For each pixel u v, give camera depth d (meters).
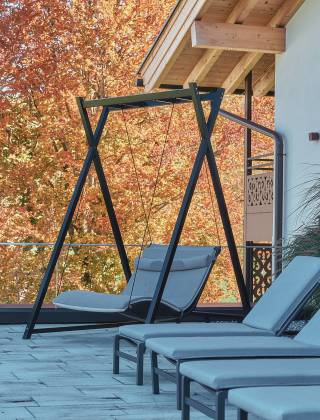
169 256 6.64
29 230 14.91
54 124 15.23
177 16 9.27
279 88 9.51
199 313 7.23
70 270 15.02
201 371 3.45
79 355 6.34
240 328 5.03
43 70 14.72
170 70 10.47
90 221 15.34
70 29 14.96
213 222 16.06
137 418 4.17
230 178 16.25
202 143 6.80
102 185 7.86
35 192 15.29
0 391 4.82
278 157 9.17
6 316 8.33
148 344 4.48
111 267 15.42
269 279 9.95
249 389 3.05
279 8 9.22
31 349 6.64
